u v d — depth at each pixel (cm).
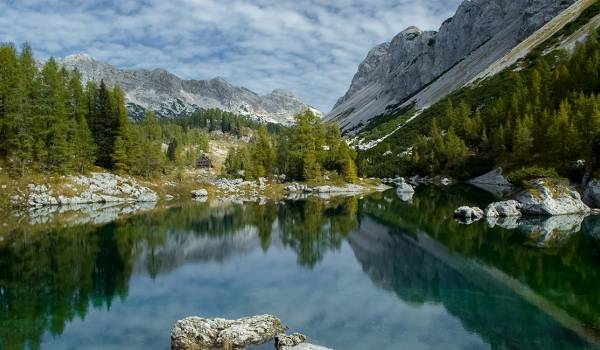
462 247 4653
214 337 2309
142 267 4112
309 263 4269
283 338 2259
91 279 3672
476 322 2623
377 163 19162
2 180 8188
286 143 14050
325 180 12850
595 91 11850
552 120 9981
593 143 7412
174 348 2284
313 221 6838
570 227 5559
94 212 7694
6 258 4319
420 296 3147
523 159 11119
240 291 3369
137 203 9506
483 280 3491
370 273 3838
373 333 2480
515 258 4103
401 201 9238
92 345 2356
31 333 2530
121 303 3077
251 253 4734
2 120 8619
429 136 18912
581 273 3575
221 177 14475
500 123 13538
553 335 2400
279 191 12094
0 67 9206
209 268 4097
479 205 7931
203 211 8125
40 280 3625
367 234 5666
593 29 16038
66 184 9031
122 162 10800
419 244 4938
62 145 9069
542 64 16938
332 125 14162
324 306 2980
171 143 18950
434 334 2450
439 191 10988
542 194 6756
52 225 6191
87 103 11238
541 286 3266
